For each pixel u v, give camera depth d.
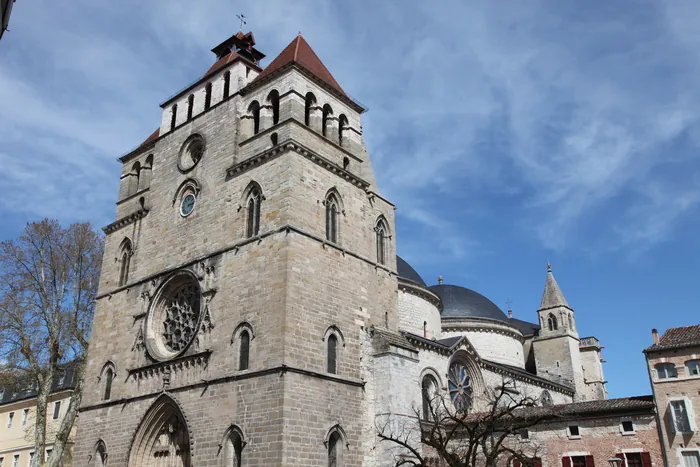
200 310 48.72
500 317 85.19
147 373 50.53
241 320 45.28
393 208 58.88
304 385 41.94
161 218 57.28
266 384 41.50
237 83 57.62
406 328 66.94
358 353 47.59
